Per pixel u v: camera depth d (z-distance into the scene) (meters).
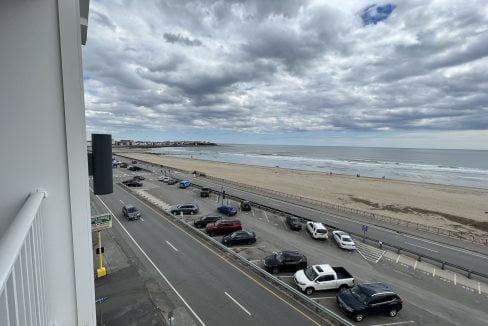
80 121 2.38
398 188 48.50
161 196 35.59
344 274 14.98
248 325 10.98
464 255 19.83
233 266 15.82
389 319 12.09
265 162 112.00
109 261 16.17
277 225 24.61
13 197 2.21
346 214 29.42
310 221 24.41
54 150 2.29
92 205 29.03
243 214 27.83
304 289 13.75
